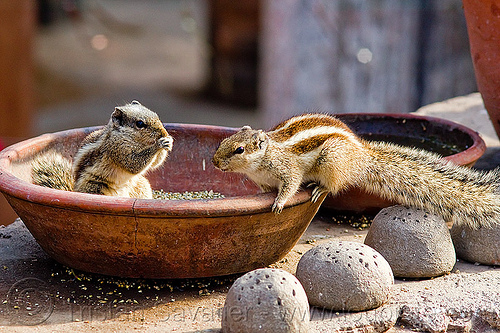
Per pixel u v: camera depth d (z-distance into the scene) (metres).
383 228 10.72
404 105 26.45
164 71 52.47
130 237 9.39
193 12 60.59
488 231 11.08
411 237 10.57
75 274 10.67
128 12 68.06
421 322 9.53
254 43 44.72
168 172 13.09
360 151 11.15
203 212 9.07
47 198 9.23
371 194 12.40
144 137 11.38
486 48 13.60
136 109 11.60
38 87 46.81
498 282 10.48
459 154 12.24
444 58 25.75
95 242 9.58
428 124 14.30
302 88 27.31
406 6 25.42
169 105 45.31
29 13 25.17
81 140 12.40
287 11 26.80
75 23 54.22
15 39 24.52
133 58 55.19
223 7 44.59
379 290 9.51
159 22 65.44
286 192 9.91
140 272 9.88
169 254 9.59
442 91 26.03
